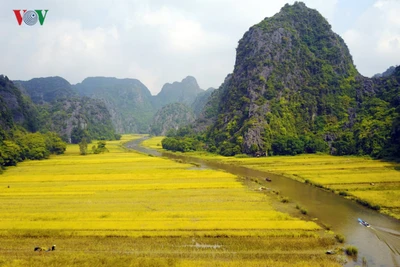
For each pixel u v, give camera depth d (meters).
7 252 49.59
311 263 44.34
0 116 185.88
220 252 48.28
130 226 58.38
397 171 107.25
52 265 45.09
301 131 186.25
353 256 47.03
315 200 77.44
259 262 44.75
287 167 126.31
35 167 135.88
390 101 174.75
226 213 65.19
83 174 114.88
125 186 92.62
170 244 51.25
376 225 59.94
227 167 135.50
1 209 70.31
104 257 46.91
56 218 63.72
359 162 128.88
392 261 45.56
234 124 197.25
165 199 77.31
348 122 179.00
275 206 71.31
